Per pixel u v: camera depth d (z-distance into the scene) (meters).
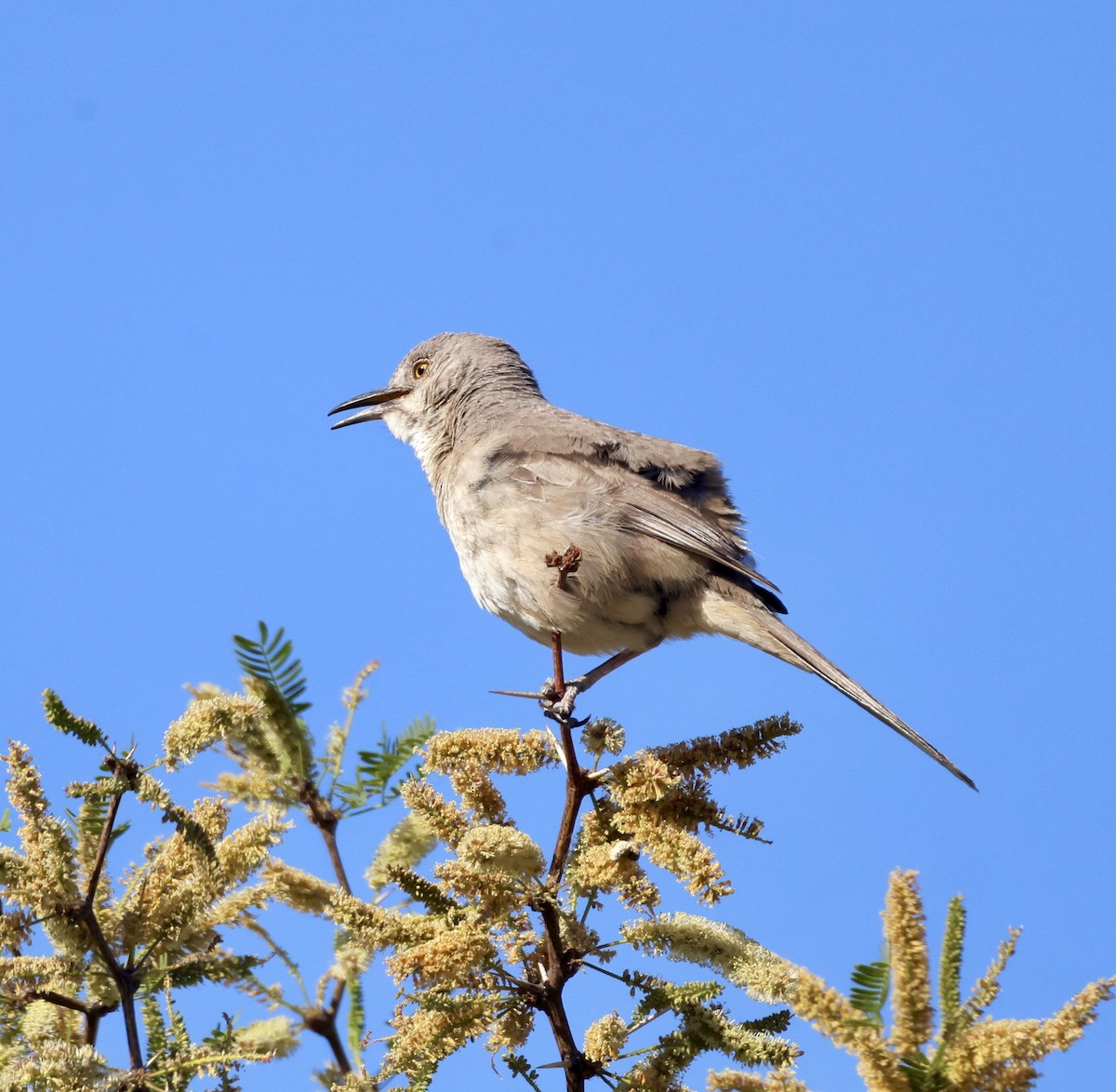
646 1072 7.16
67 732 7.23
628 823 7.96
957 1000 5.85
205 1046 7.18
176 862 7.77
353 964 7.25
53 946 7.78
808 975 5.91
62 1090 6.93
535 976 7.62
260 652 8.70
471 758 8.45
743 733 8.39
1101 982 5.72
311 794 8.70
